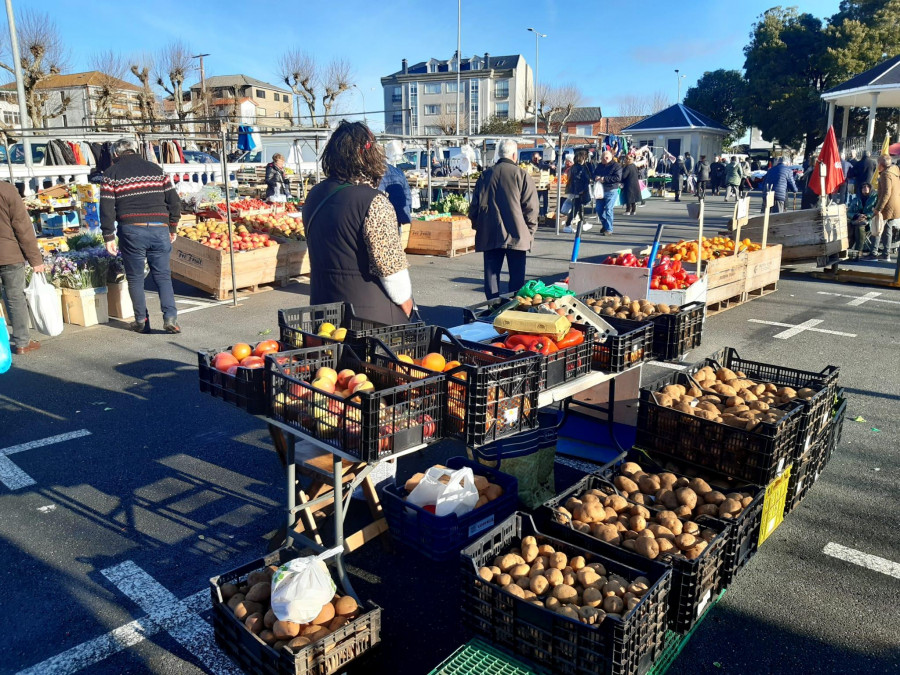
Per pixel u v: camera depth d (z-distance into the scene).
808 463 3.97
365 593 3.28
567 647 2.45
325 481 3.64
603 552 2.95
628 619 2.36
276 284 10.62
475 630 2.74
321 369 3.07
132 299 7.70
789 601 3.23
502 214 7.38
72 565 3.50
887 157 12.04
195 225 11.40
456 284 10.66
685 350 4.69
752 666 2.82
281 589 2.62
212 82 75.19
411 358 3.35
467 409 2.80
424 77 83.56
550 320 3.70
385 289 3.50
